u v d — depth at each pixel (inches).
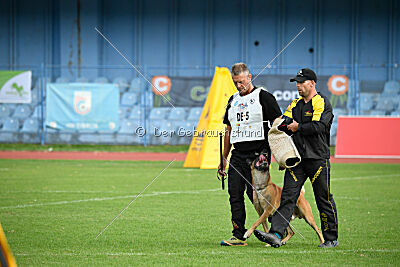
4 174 1786.4
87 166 2101.4
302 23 3412.9
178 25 3449.8
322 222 771.4
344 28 3393.2
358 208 1150.3
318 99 754.2
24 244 777.6
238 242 780.6
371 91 3029.0
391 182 1638.8
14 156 2513.5
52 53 3437.5
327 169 752.3
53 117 2913.4
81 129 2908.5
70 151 2773.1
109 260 671.8
